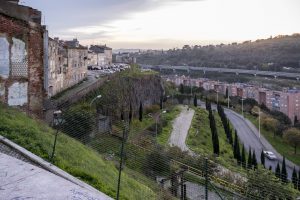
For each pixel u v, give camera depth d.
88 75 70.31
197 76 192.12
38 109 16.53
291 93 107.00
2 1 14.57
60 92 45.34
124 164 17.02
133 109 58.03
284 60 187.38
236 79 173.75
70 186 6.02
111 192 9.62
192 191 17.38
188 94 106.50
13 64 15.20
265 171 22.67
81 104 33.53
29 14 15.78
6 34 14.79
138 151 19.17
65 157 10.70
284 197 19.97
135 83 65.88
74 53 54.56
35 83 16.33
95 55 103.31
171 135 54.66
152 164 18.69
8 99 15.03
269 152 63.81
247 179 22.16
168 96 91.44
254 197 19.38
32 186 5.87
